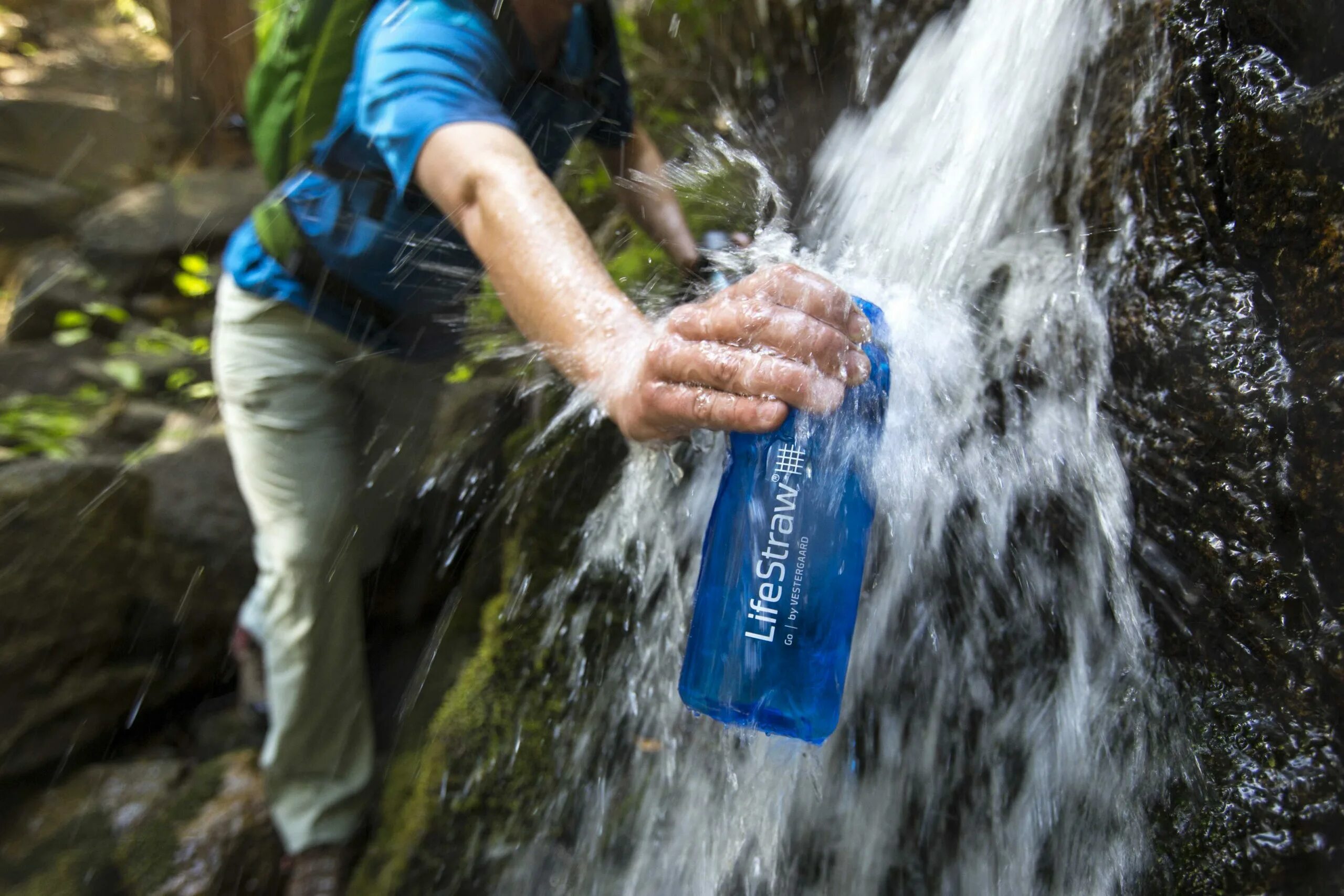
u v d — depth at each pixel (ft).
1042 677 4.95
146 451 12.25
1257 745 3.95
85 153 18.47
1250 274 4.36
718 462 6.91
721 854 5.91
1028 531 5.06
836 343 3.48
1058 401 5.07
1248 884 3.83
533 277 4.46
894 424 5.03
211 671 10.09
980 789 5.09
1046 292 5.40
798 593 3.50
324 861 7.42
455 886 6.66
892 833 5.37
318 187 5.86
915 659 5.36
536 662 7.14
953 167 6.66
